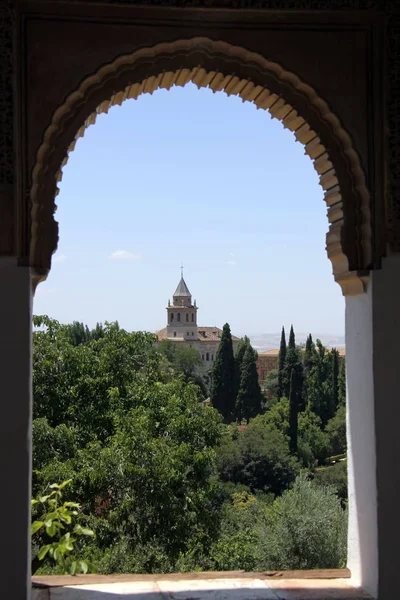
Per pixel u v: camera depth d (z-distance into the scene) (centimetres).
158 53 285
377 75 294
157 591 295
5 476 257
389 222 288
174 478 1090
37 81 270
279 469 3186
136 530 1034
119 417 1289
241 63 292
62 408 1362
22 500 258
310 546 978
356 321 307
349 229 295
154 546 989
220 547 1140
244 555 1117
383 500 284
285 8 286
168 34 281
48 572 529
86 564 325
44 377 1379
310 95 295
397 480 285
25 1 270
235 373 4622
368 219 290
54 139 274
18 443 259
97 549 934
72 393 1372
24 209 265
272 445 3234
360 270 292
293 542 988
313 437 3988
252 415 4503
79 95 277
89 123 309
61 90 272
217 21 285
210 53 290
